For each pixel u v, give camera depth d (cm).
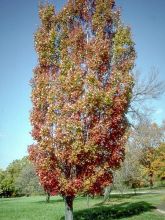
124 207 3669
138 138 5000
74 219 2903
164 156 5928
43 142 1973
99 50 2198
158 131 5906
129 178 5044
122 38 2369
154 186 8694
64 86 2062
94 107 2012
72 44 2336
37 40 2377
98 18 2402
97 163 2058
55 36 2342
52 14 2447
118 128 2114
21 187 7600
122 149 2155
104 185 2066
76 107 1986
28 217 3119
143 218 2777
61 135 1942
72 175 2047
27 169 7238
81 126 1928
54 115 2003
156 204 3916
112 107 2066
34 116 2142
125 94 2152
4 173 11819
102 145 2067
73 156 1928
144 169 6062
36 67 2359
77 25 2456
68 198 2148
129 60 2367
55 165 2017
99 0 2428
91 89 2030
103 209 3538
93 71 2173
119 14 2456
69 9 2448
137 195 5775
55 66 2330
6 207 4350
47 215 3228
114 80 2150
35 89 2202
